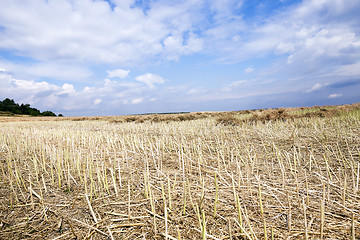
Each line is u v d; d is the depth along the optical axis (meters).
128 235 1.94
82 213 2.35
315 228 1.92
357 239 1.74
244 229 1.94
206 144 5.93
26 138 6.91
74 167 4.00
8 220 2.25
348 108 12.41
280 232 1.88
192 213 2.25
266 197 2.57
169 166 4.05
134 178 3.41
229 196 2.64
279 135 6.52
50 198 2.75
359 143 4.80
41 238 1.94
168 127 10.66
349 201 2.37
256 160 4.20
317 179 3.11
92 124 16.33
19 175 3.64
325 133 6.11
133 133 9.47
